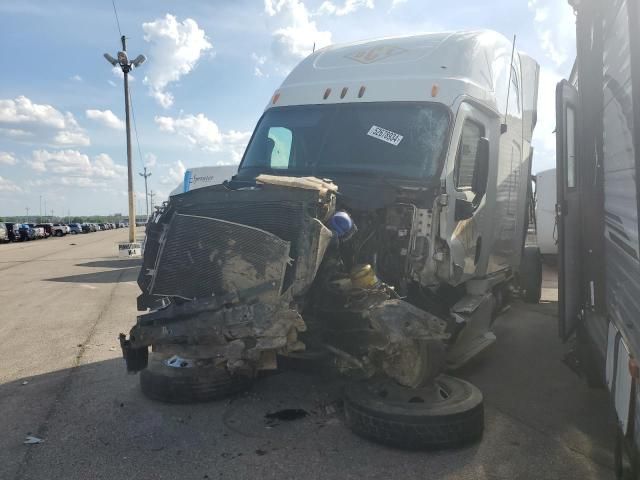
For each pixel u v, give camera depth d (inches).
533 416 186.4
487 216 247.6
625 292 120.1
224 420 181.2
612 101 137.7
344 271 181.9
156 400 198.8
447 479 143.0
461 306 215.9
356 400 165.9
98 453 159.0
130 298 446.6
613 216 138.9
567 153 185.6
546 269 586.6
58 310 391.2
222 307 155.3
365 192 193.0
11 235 1899.6
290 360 190.2
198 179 761.0
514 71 283.0
